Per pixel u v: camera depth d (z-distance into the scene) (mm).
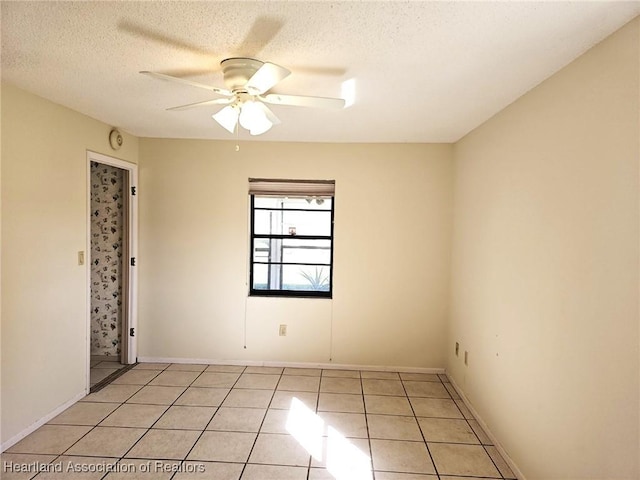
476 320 3141
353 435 2809
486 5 1448
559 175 1989
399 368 4039
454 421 3047
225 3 1471
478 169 3170
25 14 1577
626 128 1529
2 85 2395
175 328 4129
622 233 1542
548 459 2047
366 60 1970
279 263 4242
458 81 2223
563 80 1971
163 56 1975
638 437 1454
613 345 1584
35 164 2668
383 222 3984
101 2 1481
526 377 2297
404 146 3947
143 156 4047
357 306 4039
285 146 4008
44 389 2822
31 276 2662
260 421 2975
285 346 4098
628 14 1473
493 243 2822
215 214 4059
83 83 2410
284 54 1913
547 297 2082
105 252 4211
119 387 3516
